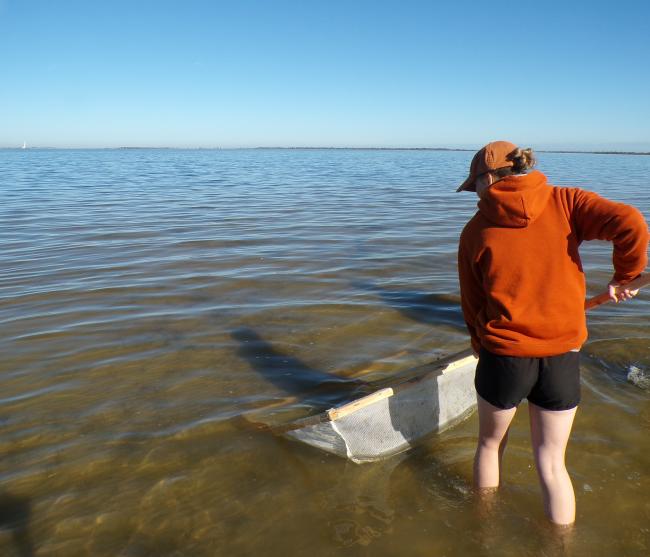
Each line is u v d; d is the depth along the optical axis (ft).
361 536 7.26
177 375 12.11
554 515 7.05
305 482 8.39
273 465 8.80
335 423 8.63
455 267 21.68
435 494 8.09
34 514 7.70
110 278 20.07
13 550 7.04
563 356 6.54
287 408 10.63
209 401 10.94
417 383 9.32
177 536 7.28
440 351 13.29
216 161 170.91
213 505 7.87
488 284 6.66
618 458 8.77
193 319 15.65
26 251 24.94
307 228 31.45
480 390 7.04
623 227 5.99
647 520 7.41
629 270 6.35
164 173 93.66
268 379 11.91
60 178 77.46
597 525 7.32
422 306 16.72
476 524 7.43
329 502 7.94
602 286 19.06
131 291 18.39
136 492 8.15
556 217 6.40
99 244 26.61
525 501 7.83
